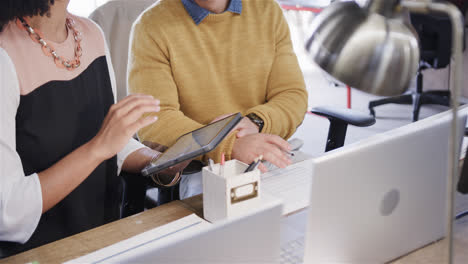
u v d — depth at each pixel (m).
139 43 1.56
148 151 1.31
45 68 1.09
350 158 0.75
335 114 1.59
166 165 1.04
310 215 0.74
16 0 0.99
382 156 0.79
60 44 1.13
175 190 1.44
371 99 4.09
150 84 1.53
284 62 1.70
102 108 1.26
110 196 1.31
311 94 4.26
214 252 0.67
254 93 1.69
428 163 0.85
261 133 1.41
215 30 1.60
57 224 1.16
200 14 1.56
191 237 0.65
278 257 0.75
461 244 0.91
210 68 1.61
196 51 1.59
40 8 1.02
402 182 0.83
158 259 0.63
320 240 0.77
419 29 3.07
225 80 1.64
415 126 0.85
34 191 0.99
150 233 0.96
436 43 3.09
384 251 0.86
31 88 1.06
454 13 0.61
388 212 0.83
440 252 0.90
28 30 1.06
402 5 0.67
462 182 1.04
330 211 0.76
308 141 3.30
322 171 0.72
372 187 0.79
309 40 0.72
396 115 3.70
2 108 0.99
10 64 1.02
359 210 0.79
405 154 0.81
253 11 1.66
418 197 0.87
